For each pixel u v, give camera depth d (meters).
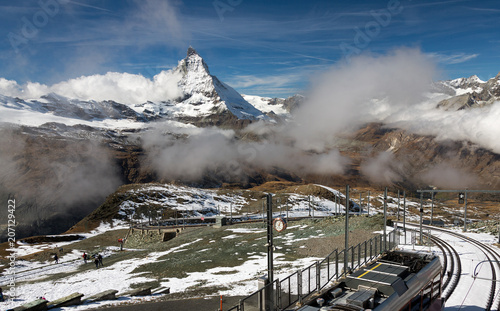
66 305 27.98
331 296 14.52
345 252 21.64
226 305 27.17
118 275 53.41
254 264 49.16
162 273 50.56
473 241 55.94
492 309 24.05
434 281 18.50
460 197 51.53
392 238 31.70
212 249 69.00
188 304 27.84
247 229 100.88
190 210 187.12
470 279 31.77
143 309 26.91
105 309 26.97
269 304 15.45
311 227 82.25
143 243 117.88
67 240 133.50
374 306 13.34
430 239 54.12
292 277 18.17
